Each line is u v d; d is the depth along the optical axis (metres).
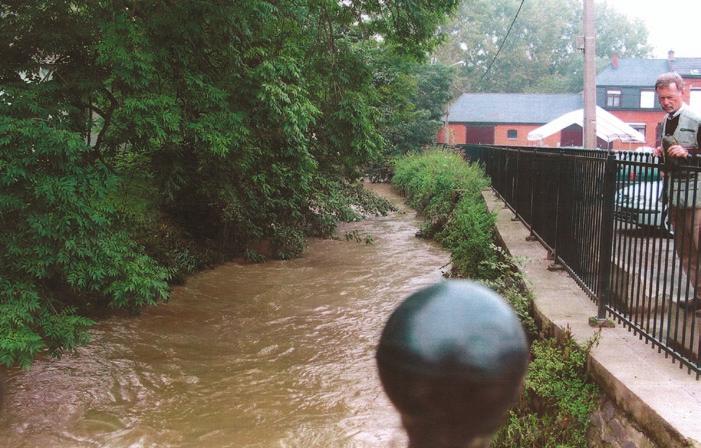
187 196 13.14
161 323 9.05
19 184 6.32
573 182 7.01
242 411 6.24
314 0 11.12
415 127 39.72
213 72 9.39
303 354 7.86
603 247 5.33
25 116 6.65
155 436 5.70
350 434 5.65
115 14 7.52
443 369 0.63
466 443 0.65
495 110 63.03
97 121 9.15
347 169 14.33
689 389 3.91
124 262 7.41
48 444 5.53
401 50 13.03
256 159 12.19
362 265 13.04
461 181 17.95
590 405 4.37
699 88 57.03
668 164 4.62
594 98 16.52
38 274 6.36
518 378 0.64
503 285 7.09
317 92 12.16
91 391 6.64
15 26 7.26
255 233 13.37
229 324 9.11
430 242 15.82
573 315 5.63
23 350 5.84
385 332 0.68
